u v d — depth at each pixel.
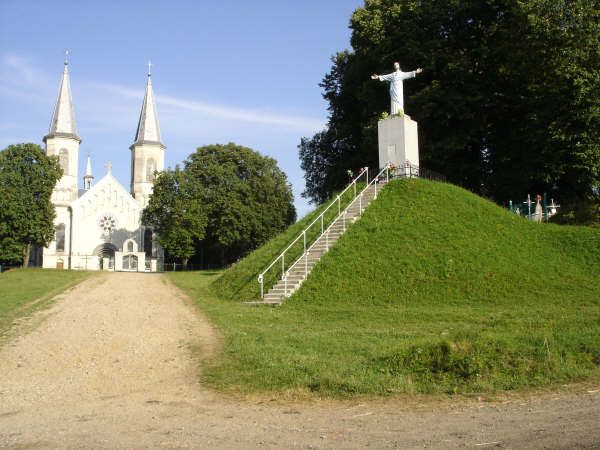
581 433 7.54
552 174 37.00
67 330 17.27
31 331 17.19
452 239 23.80
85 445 7.72
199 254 82.31
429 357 11.43
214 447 7.52
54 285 32.84
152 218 69.56
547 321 15.63
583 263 22.83
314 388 10.52
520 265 22.22
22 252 63.25
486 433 7.77
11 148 63.69
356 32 45.31
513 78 38.75
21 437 8.14
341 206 28.86
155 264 81.12
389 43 42.16
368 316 18.19
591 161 33.44
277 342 14.38
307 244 25.80
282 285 22.61
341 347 13.48
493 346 11.59
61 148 86.81
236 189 69.38
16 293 28.30
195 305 22.55
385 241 24.08
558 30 32.47
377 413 9.04
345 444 7.49
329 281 21.94
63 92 89.94
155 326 17.69
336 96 51.97
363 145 43.22
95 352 14.27
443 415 8.82
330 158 54.44
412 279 21.36
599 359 11.64
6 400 10.29
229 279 26.62
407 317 17.80
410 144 31.23
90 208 82.94
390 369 11.34
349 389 10.30
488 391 10.10
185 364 12.82
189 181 68.38
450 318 17.36
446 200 27.31
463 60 39.62
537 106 35.69
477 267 21.70
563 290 20.28
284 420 8.77
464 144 39.44
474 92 40.22
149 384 11.30
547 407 9.01
